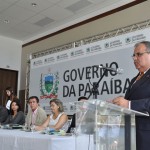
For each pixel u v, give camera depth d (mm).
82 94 5305
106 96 4723
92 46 5234
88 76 5219
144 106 1266
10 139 2273
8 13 6230
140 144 1325
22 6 5809
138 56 1487
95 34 5898
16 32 7570
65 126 3484
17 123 4398
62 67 5898
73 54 5668
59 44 6859
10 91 5684
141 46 1483
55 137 1891
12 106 4676
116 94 4566
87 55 5324
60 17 6348
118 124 1255
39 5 5711
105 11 5750
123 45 4613
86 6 5691
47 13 6125
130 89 1521
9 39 8062
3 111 4805
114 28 5500
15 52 8133
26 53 8039
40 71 6512
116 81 4594
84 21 6230
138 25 4730
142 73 1533
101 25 5801
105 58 4914
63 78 5828
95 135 1206
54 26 6984
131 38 4492
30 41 7949
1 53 7820
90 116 1273
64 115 3549
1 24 6961
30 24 6887
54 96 5996
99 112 1230
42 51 6902
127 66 4477
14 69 8023
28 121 4188
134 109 1280
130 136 1254
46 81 6277
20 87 8031
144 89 1419
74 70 5582
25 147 2068
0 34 7781
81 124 1361
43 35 7473
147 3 4957
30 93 6688
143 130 1333
